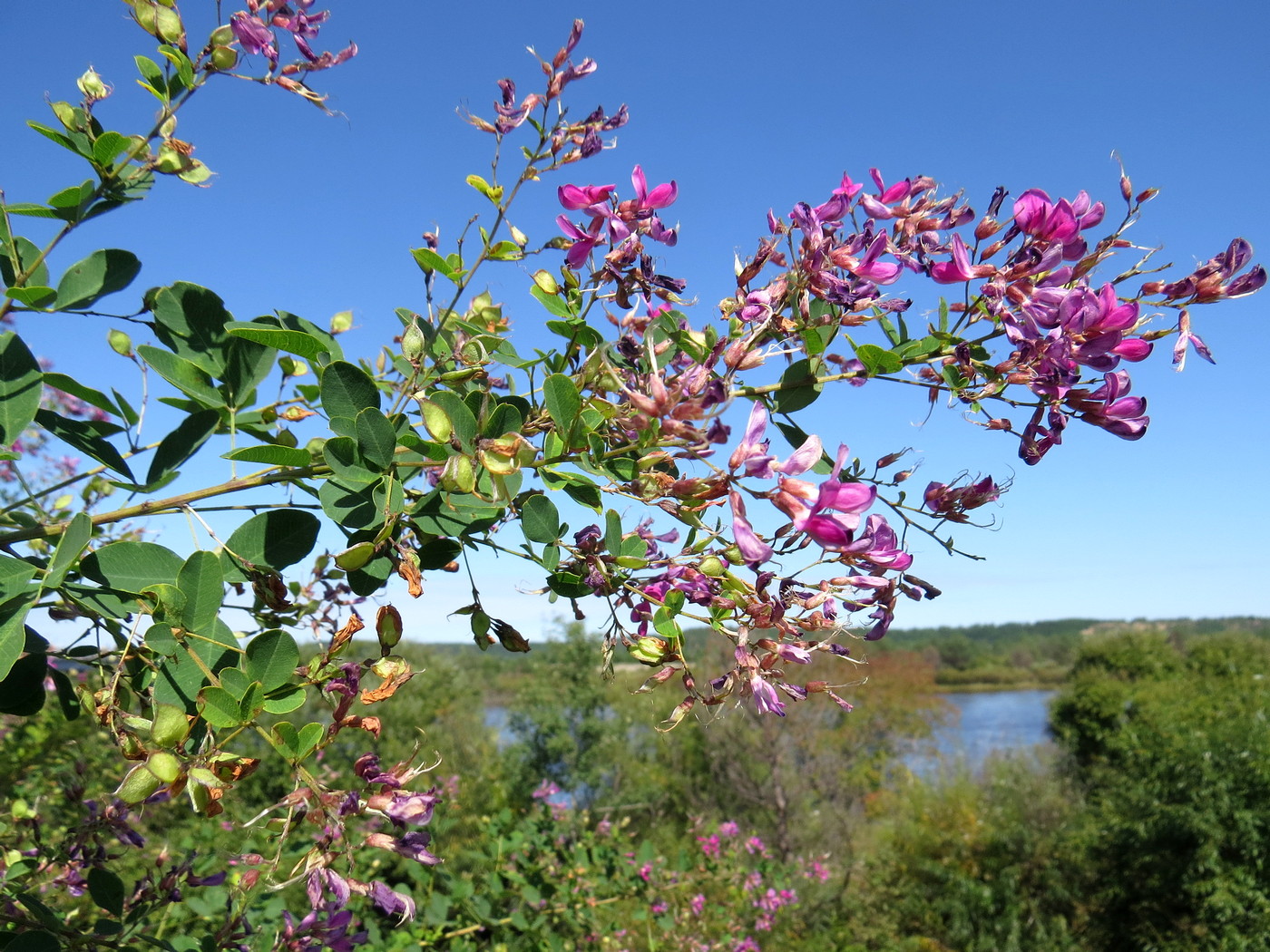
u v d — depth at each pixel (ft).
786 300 5.12
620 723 67.77
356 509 4.94
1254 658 80.48
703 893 29.17
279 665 4.32
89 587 4.66
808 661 4.78
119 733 4.16
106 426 5.68
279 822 4.24
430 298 6.21
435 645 80.28
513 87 5.71
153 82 5.71
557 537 5.15
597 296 5.78
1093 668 83.10
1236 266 4.78
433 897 15.42
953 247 4.91
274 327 4.90
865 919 43.09
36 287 5.56
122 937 5.94
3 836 7.12
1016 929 39.29
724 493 4.61
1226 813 34.55
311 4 5.74
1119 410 4.78
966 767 61.82
